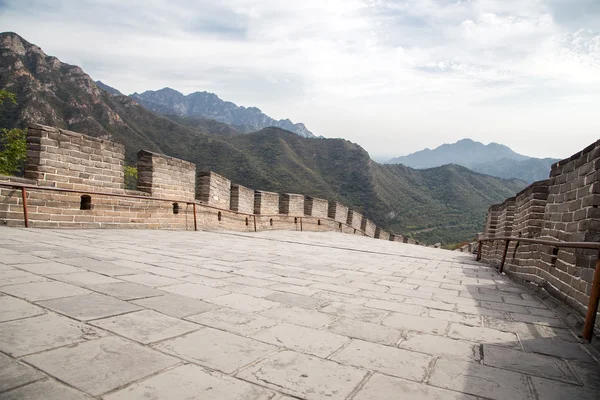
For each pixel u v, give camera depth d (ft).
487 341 10.25
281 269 19.90
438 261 32.22
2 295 10.58
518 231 28.30
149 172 35.96
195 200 41.45
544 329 11.71
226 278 16.14
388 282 18.52
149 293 12.39
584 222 13.94
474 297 16.24
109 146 31.65
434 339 10.12
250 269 19.06
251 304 12.26
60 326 8.78
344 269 21.79
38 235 22.77
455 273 24.18
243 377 7.14
